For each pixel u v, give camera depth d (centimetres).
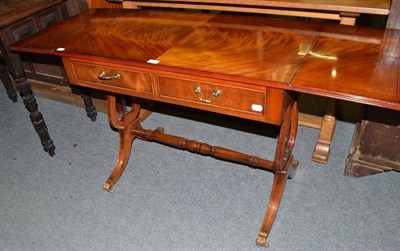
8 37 164
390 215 154
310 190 169
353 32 130
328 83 101
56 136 220
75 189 182
